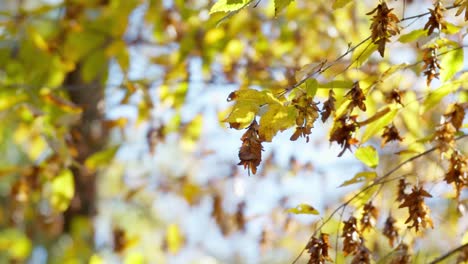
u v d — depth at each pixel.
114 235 5.55
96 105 5.16
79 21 4.82
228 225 5.57
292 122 2.09
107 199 7.39
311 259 2.37
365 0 5.10
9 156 6.71
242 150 2.04
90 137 5.26
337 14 4.79
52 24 5.46
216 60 4.77
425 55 2.39
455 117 2.49
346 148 2.27
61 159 4.50
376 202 3.21
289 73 4.22
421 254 3.34
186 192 5.71
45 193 5.20
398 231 2.90
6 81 4.79
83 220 5.98
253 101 2.05
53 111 4.55
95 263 4.96
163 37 4.93
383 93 3.11
